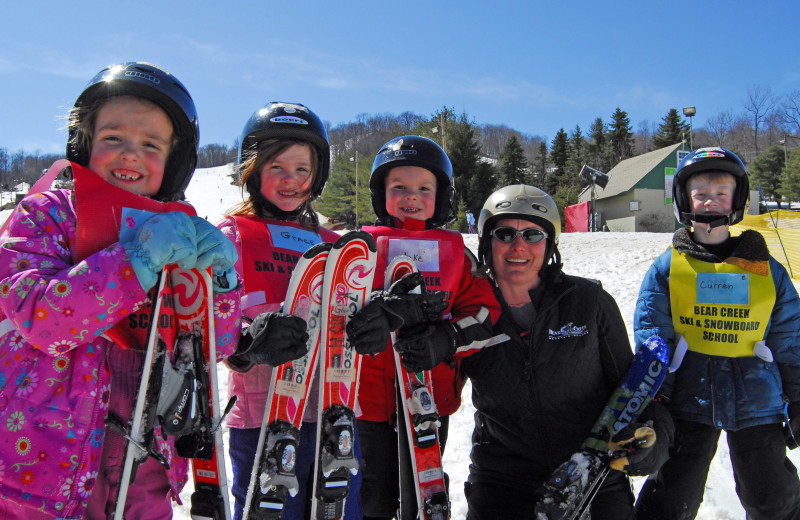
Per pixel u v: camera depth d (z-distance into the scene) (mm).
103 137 1766
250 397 2201
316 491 2090
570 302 2535
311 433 2275
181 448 1879
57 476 1513
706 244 2963
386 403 2598
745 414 2650
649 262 12469
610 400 2490
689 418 2736
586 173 25844
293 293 2123
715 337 2750
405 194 2883
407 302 2236
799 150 47875
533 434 2500
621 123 69188
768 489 2600
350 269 2256
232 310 1937
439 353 2291
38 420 1521
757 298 2727
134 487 1795
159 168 1850
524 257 2564
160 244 1603
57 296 1479
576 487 2240
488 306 2564
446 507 2375
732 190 2875
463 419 4922
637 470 2281
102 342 1696
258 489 1976
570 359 2484
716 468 3844
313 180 2574
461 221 33562
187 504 3508
